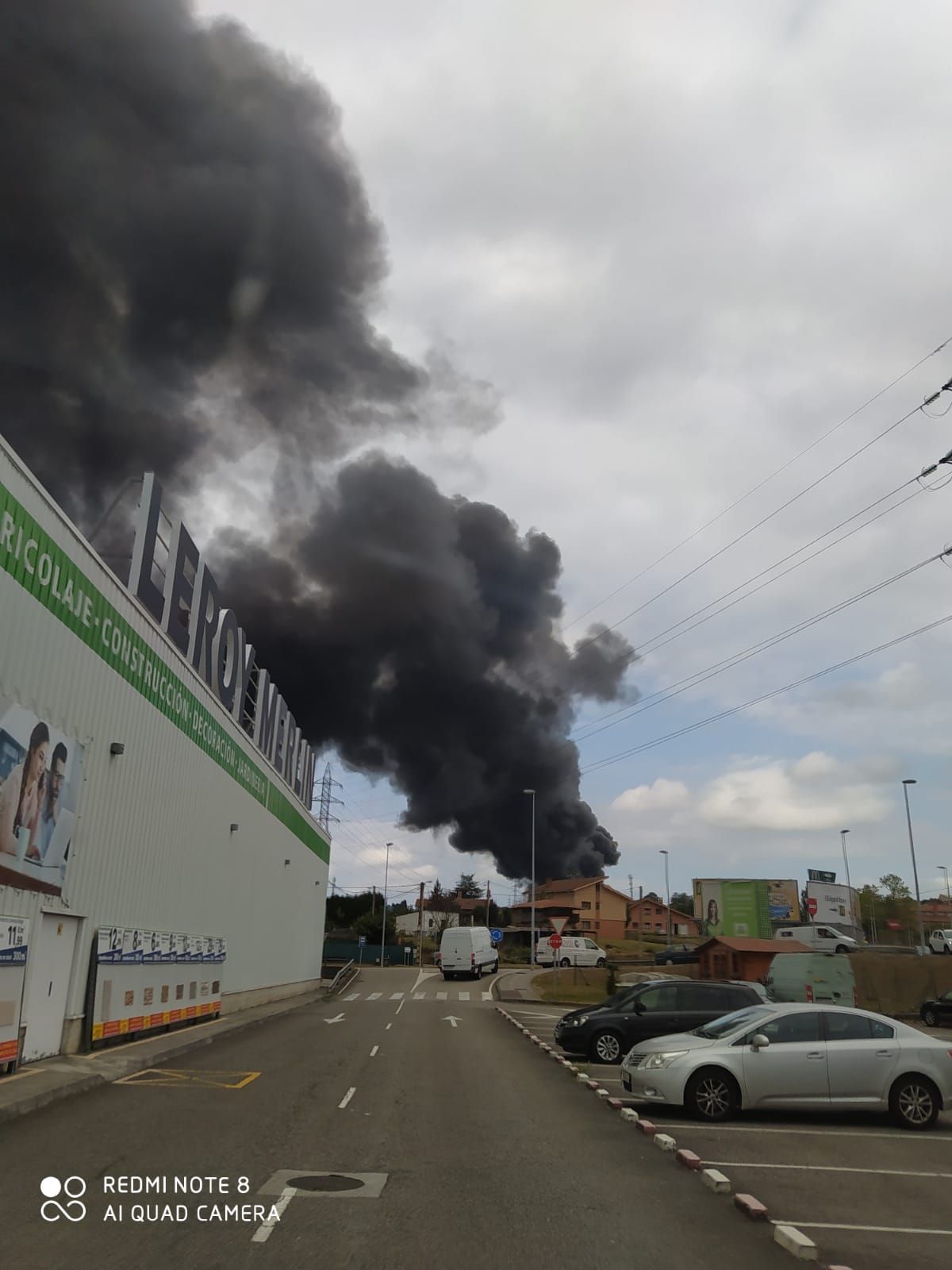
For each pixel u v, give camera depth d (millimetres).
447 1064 18531
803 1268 6598
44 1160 9039
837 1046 12875
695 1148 10867
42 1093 12297
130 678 19406
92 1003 17438
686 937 102875
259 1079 15531
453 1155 9922
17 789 14258
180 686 23453
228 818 29875
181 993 23250
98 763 17781
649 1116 13047
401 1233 7000
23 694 14398
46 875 15555
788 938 62438
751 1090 12719
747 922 74562
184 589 25000
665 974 54656
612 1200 8273
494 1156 9930
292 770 45812
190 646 25938
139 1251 6410
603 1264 6473
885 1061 12727
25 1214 7160
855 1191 8984
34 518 14492
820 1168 9969
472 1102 13750
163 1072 16078
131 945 19484
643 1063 13281
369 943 93125
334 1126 11328
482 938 61188
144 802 20734
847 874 84125
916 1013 38188
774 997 33312
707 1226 7570
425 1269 6211
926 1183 9375
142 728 20344
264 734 38375
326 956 85250
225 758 29312
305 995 44844
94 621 17203
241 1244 6617
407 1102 13469
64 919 16672
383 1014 33781
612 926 107062
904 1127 12492
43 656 15047
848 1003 32156
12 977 13812
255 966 35406
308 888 50156
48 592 15125
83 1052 17203
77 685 16531
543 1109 13391
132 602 19391
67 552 15875
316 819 52906
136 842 20297
